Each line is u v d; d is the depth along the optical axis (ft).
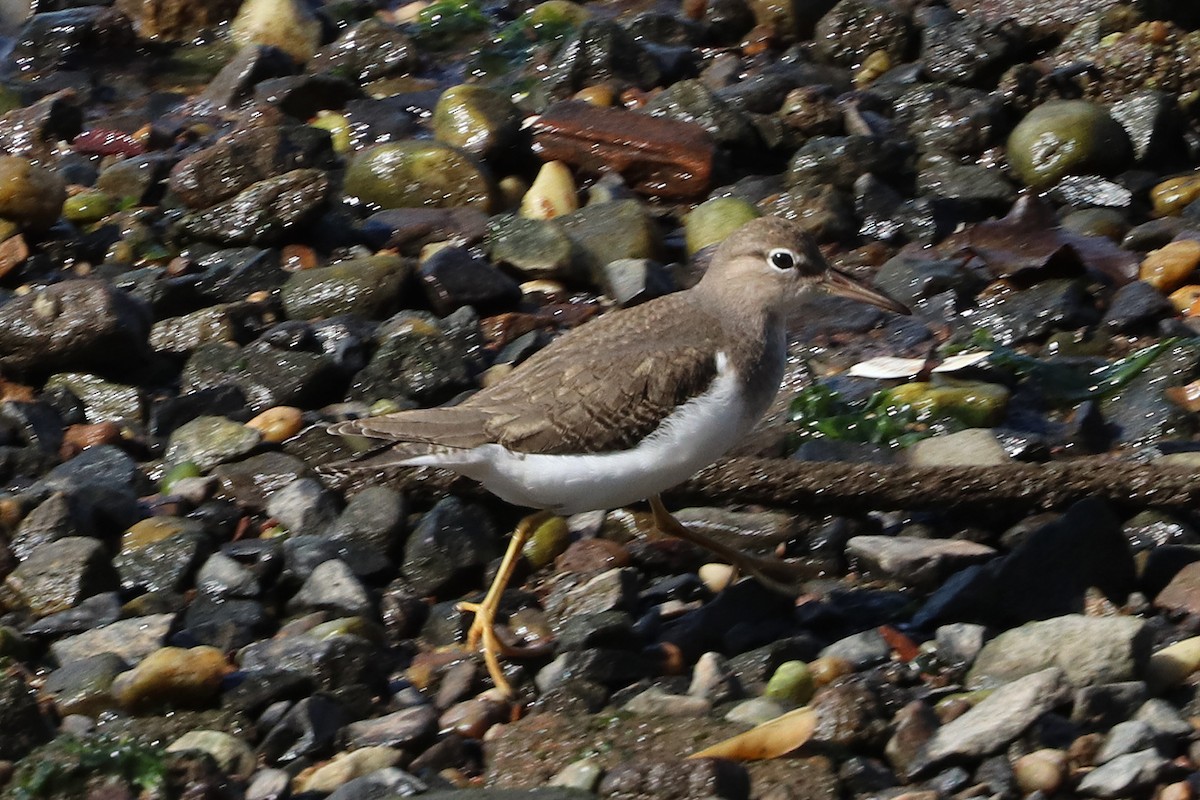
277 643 35.68
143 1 72.33
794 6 67.67
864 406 44.78
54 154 62.39
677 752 31.53
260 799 31.45
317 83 64.34
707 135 58.08
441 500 40.68
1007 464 39.63
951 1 67.97
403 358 46.68
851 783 30.78
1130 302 48.19
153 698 34.17
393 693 35.12
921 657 34.81
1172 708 32.09
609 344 36.81
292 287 50.44
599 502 36.63
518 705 34.55
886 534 40.22
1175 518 38.91
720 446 37.04
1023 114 60.39
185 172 55.83
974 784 30.91
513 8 74.28
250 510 41.96
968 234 53.11
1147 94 57.77
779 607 37.29
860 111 60.08
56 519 39.78
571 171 58.13
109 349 46.68
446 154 56.54
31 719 32.83
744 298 37.83
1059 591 36.14
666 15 68.54
